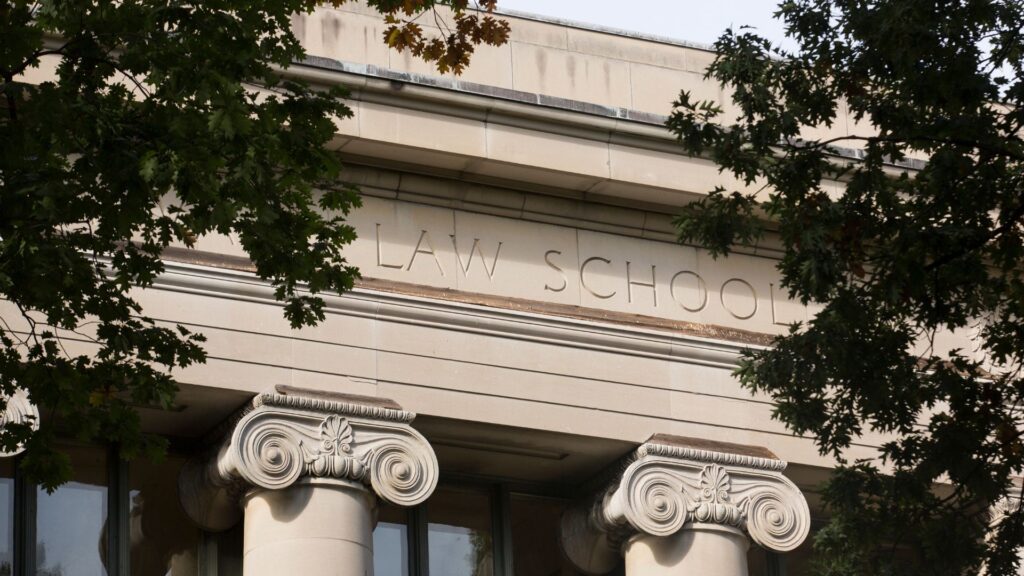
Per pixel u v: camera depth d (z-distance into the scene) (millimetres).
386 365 35531
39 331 33062
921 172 28906
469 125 37156
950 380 29375
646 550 36438
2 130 24219
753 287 39188
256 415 34031
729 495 36938
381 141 36312
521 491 37875
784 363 29406
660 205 38688
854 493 29906
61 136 24328
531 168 37406
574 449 36969
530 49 39125
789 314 39250
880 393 29109
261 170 24719
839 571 30016
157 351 26625
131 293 34000
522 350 36625
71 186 24891
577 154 37812
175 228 26312
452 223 37281
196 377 34062
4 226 24453
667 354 37688
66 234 26234
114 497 34500
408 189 37094
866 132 40750
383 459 34625
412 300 36062
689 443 37094
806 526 37188
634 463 36594
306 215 26672
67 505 34188
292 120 26109
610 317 37500
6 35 24344
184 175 24531
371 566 34219
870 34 28297
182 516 35219
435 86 36875
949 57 27703
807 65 29250
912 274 28094
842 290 28812
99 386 26375
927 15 27672
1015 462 29422
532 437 36500
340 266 27188
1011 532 29656
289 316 27125
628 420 36938
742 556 36812
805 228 28859
